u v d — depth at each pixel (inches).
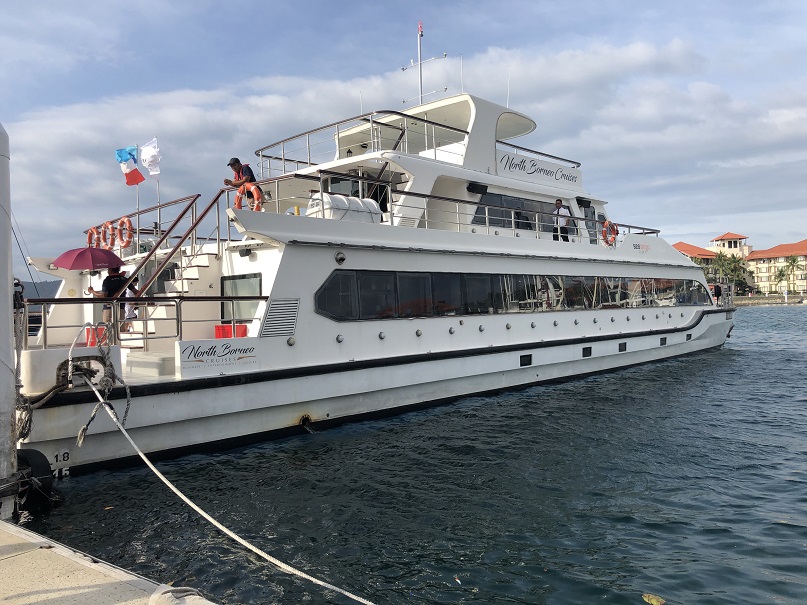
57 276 489.1
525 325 505.7
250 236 339.3
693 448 346.3
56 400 266.1
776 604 180.5
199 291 385.7
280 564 161.3
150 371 326.6
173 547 216.8
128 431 293.6
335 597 183.9
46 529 231.0
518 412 432.8
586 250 587.5
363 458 321.7
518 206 559.8
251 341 335.0
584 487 281.0
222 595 184.2
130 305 385.4
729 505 259.1
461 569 201.8
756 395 503.5
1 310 208.1
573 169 647.8
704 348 780.0
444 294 441.7
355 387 381.4
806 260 4402.1
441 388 442.6
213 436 324.2
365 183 474.3
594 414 429.1
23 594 128.2
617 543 222.2
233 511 249.3
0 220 206.1
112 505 254.1
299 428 361.4
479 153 524.1
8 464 212.7
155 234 538.3
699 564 205.8
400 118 549.3
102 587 131.3
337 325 374.9
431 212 507.8
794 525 237.3
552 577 196.9
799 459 325.1
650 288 666.8
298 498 264.5
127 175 514.9
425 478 292.0
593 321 577.9
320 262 367.6
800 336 1200.2
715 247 5064.0
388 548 217.0
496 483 285.7
